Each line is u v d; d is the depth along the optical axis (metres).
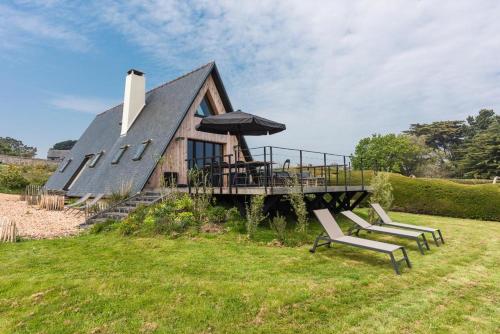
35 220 11.07
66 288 4.55
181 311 3.92
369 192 12.70
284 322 3.74
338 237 6.77
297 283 4.93
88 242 7.44
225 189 9.51
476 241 8.98
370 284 5.04
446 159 61.44
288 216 10.95
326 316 3.91
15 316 3.77
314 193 10.76
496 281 5.40
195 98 14.84
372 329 3.64
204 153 15.55
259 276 5.22
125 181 13.20
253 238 7.78
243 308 4.04
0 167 29.02
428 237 9.52
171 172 13.17
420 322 3.84
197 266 5.66
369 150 49.25
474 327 3.77
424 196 16.67
